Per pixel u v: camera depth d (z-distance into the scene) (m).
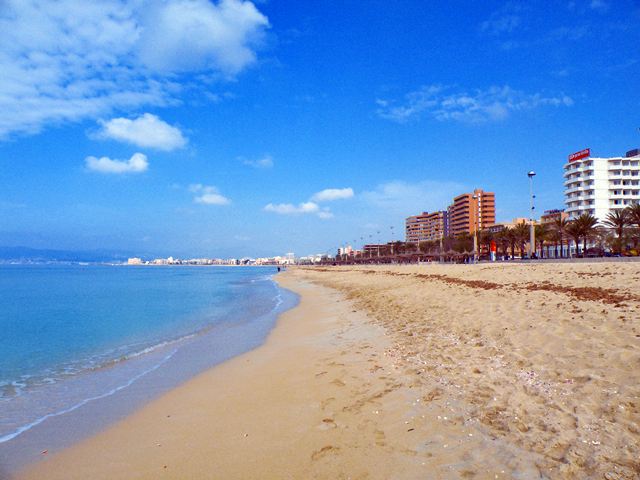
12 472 5.55
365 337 13.23
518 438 5.03
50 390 9.52
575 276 19.70
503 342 9.32
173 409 7.82
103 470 5.46
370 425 6.06
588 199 103.50
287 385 8.67
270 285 60.75
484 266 39.62
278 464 5.17
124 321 21.84
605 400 5.59
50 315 24.75
